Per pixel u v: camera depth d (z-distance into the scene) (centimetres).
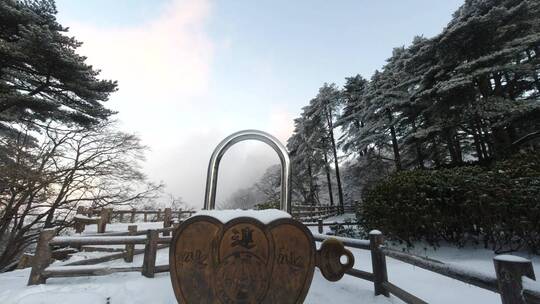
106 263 508
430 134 1516
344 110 2925
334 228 967
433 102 1380
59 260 559
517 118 1157
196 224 176
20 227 1079
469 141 1989
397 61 2123
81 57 1223
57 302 312
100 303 313
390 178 742
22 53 1011
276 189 3291
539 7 1188
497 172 567
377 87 2211
